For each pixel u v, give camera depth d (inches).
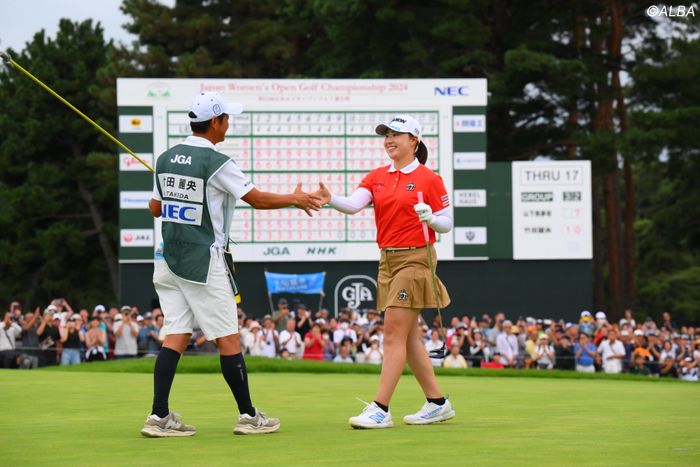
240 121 1085.8
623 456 242.2
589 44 1740.9
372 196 343.0
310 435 296.5
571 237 1113.4
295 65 1929.1
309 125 1091.9
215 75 1787.6
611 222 1742.1
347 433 302.2
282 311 1003.3
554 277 1114.7
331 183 1091.9
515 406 422.6
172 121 1086.4
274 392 505.4
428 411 340.8
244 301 1088.2
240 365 305.1
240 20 1920.5
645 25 1772.9
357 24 1648.6
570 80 1558.8
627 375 842.8
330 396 476.4
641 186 2625.5
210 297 305.0
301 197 323.6
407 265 335.3
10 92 2009.1
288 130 1089.4
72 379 572.1
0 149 1925.4
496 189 1108.5
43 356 919.7
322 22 1777.8
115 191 1898.4
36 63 1937.7
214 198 308.3
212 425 333.1
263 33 1836.9
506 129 1711.4
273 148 1088.2
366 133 1095.6
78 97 1945.1
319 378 661.9
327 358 960.3
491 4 1689.2
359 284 1093.8
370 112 1095.6
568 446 262.1
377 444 270.2
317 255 1090.7
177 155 308.7
